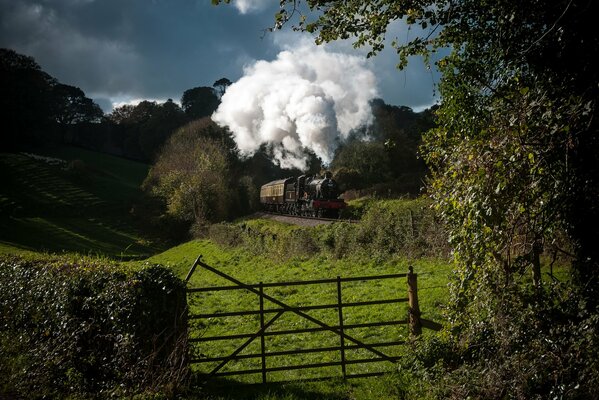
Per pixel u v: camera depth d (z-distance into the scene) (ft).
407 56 28.91
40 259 37.24
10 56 287.89
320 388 26.53
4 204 175.63
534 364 19.75
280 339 38.93
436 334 26.96
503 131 21.95
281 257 85.97
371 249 70.33
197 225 156.35
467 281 23.85
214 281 75.15
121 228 170.30
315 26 28.50
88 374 27.58
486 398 20.30
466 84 26.86
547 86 22.56
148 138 298.97
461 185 23.44
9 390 26.61
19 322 33.83
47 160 239.91
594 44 21.16
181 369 26.02
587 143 21.44
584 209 22.04
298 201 142.72
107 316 27.22
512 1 23.02
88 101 349.00
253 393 26.43
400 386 24.72
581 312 20.84
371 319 41.14
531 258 23.11
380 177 143.74
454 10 26.27
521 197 21.79
